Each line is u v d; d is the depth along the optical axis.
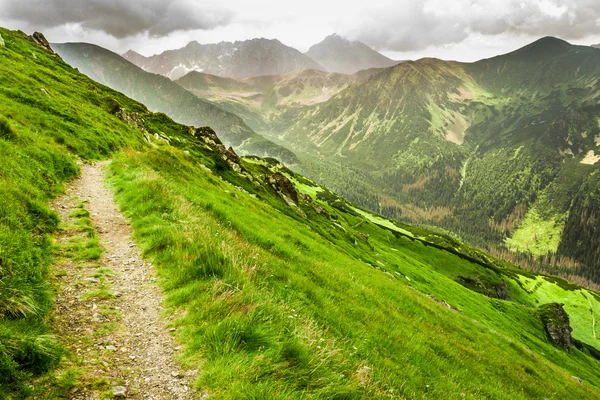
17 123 24.69
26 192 13.80
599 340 128.12
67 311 7.97
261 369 6.62
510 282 153.38
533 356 41.81
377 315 18.53
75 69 89.12
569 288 161.62
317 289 16.14
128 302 9.12
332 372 7.52
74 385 5.78
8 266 7.73
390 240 143.75
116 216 16.16
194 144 74.00
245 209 37.00
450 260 146.75
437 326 27.66
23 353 5.73
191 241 12.30
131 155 33.22
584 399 35.28
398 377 11.65
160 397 5.96
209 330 7.64
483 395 16.33
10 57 51.91
